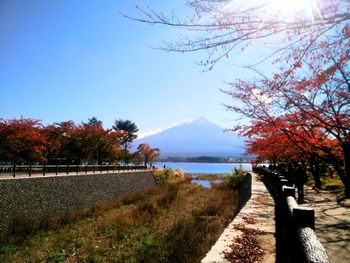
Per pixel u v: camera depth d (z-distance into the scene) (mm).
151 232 15984
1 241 16438
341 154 18594
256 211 10570
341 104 11250
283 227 4840
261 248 6348
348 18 3537
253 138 21359
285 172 18484
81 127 50750
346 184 16406
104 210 26781
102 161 58562
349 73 10164
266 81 10859
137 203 29578
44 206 24125
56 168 28922
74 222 22047
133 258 11766
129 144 73938
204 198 25672
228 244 6496
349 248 6930
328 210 12203
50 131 47125
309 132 15734
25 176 24188
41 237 17734
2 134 32156
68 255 13672
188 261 8172
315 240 2592
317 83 10516
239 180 34500
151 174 52500
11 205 20578
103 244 14867
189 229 12836
